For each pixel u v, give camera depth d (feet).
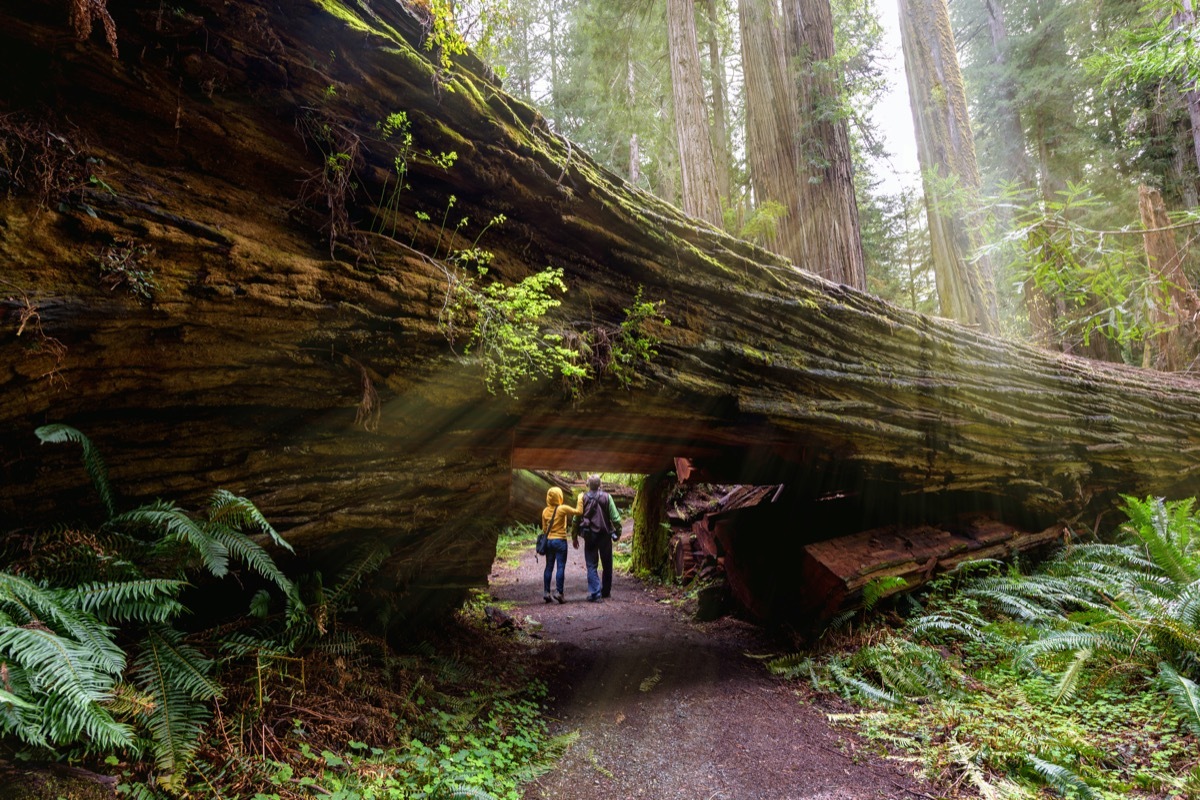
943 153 34.45
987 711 12.24
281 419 9.50
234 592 9.88
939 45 35.73
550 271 11.31
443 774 8.50
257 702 8.09
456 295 10.52
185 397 8.35
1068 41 50.03
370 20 9.93
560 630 20.01
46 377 7.01
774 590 20.48
